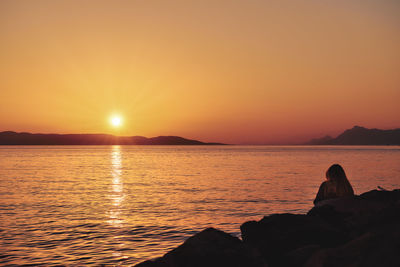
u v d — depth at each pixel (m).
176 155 147.38
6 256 10.55
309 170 55.06
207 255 4.88
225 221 15.95
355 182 34.50
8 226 14.93
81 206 20.75
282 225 5.95
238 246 5.12
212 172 51.72
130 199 23.81
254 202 22.00
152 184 34.66
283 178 40.62
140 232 13.77
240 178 40.97
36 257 10.46
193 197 24.59
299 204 21.12
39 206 20.75
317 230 5.70
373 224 5.46
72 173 50.72
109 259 10.27
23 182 36.97
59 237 12.95
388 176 41.66
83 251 11.11
